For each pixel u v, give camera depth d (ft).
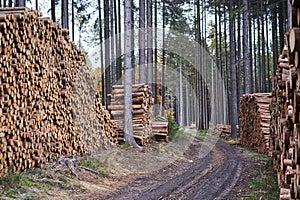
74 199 24.49
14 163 25.62
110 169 35.37
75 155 34.45
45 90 30.55
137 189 29.45
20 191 22.85
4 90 24.76
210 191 28.37
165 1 94.02
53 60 32.58
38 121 29.04
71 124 35.55
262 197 25.50
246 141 63.62
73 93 36.42
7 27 24.76
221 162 44.60
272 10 95.76
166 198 26.45
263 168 37.50
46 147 30.35
